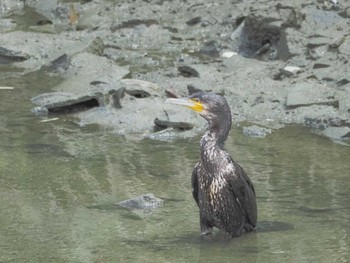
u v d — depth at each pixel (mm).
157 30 20984
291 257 10250
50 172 13211
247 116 15984
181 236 10961
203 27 20953
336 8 19609
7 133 15023
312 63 17859
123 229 11148
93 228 11172
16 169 13336
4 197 12234
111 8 22281
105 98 16109
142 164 13586
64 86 17328
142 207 11883
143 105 16109
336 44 18047
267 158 13805
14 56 19516
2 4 23516
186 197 12234
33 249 10508
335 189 12477
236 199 10844
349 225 11203
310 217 11492
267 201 12047
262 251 10461
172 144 14578
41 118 15859
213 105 10961
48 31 21547
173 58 19422
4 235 10938
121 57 19578
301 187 12562
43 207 11883
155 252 10438
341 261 10094
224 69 18188
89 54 18938
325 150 14188
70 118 15906
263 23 19219
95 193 12391
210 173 10812
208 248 10578
